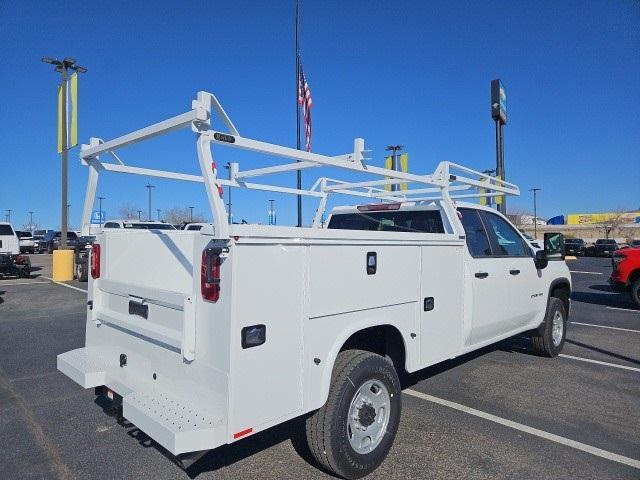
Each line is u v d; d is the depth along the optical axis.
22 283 16.70
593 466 3.60
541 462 3.65
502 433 4.15
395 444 3.93
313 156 3.33
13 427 4.32
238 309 2.58
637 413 4.64
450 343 4.41
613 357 6.78
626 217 75.38
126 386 3.25
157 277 3.26
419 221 5.04
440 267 4.24
